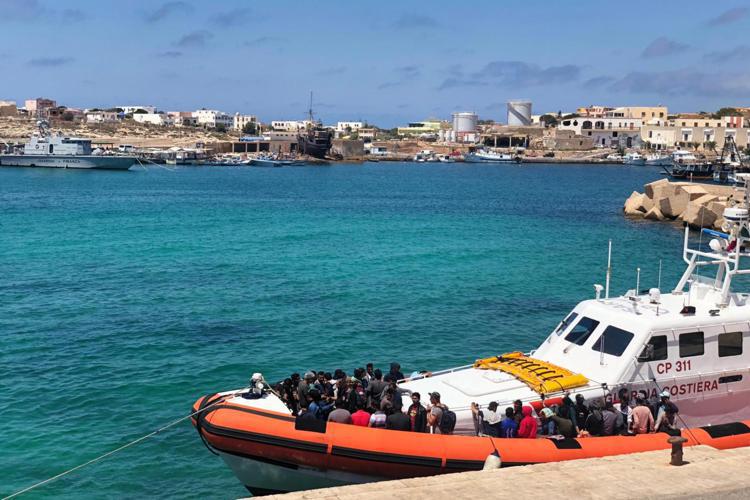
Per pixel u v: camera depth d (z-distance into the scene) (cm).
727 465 1066
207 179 14188
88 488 1480
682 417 1373
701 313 1392
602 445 1220
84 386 2044
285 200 9644
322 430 1187
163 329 2652
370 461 1172
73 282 3562
